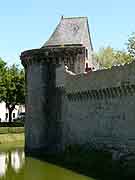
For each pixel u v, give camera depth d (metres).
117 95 40.97
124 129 39.78
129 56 80.81
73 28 58.44
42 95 55.84
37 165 45.69
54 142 54.72
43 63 55.81
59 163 46.72
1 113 130.38
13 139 78.75
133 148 38.09
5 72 101.00
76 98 49.78
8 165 46.38
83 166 42.00
